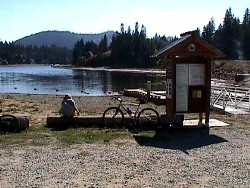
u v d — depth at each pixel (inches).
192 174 339.6
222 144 464.8
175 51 551.5
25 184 309.9
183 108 569.6
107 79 3186.5
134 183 313.0
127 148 440.8
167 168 358.6
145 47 6028.5
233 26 5132.9
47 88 2187.5
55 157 397.1
